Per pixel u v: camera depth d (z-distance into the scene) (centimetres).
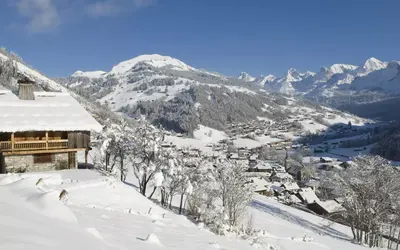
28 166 3050
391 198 3334
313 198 6975
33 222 474
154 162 2828
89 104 15262
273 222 3278
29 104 3162
